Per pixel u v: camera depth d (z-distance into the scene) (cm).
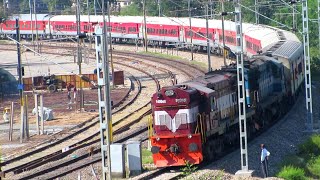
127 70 14088
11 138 7575
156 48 17538
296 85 9294
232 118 6212
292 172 5312
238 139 6397
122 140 6962
